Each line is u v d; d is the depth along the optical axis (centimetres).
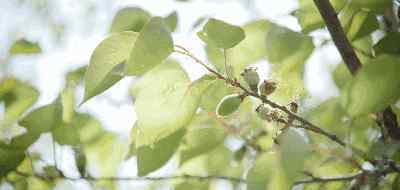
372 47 87
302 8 86
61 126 94
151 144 81
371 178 81
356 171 89
